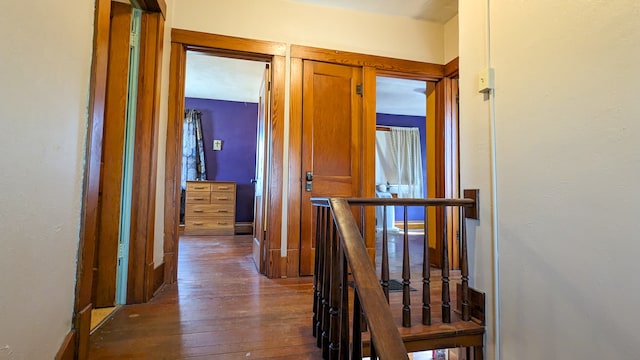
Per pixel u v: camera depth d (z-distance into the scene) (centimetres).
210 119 582
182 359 140
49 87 97
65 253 111
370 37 309
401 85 479
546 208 135
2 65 77
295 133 285
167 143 254
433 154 350
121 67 201
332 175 294
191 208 518
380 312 93
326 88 296
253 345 154
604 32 114
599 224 115
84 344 123
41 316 96
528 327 142
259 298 220
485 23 167
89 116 123
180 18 264
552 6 133
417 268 325
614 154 111
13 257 83
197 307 202
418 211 664
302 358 143
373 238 306
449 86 329
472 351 166
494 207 160
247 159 595
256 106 603
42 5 92
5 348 80
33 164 90
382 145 647
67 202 111
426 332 157
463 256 175
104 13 131
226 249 402
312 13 295
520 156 147
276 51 283
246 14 279
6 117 79
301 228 283
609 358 112
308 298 221
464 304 173
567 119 127
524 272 145
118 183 203
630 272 106
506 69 155
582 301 121
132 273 207
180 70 262
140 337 159
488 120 165
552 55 133
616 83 110
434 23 328
